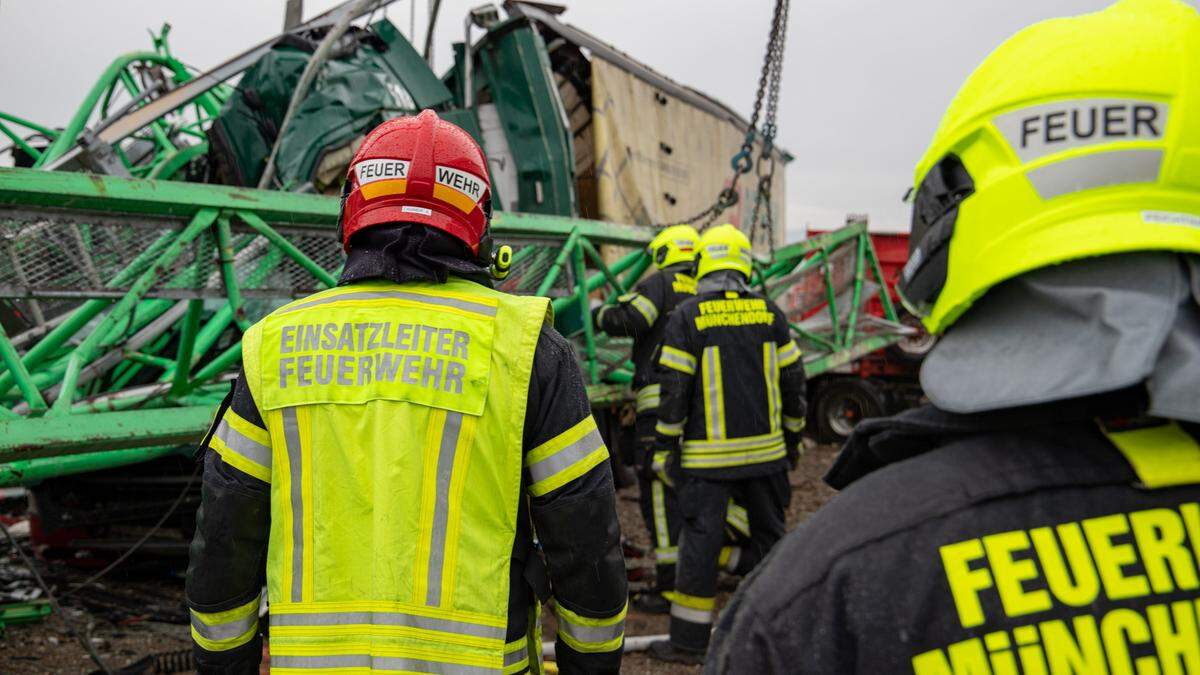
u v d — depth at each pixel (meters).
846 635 0.60
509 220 4.04
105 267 2.90
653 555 4.90
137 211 2.88
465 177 1.39
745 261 3.56
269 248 3.33
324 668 1.19
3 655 3.21
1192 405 0.54
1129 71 0.62
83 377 3.71
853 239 7.26
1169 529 0.58
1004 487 0.61
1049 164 0.62
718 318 3.36
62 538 4.25
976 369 0.65
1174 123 0.60
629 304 4.16
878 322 7.45
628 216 6.61
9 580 4.18
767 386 3.40
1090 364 0.58
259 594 1.34
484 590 1.23
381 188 1.36
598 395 4.75
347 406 1.26
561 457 1.29
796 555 0.65
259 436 1.29
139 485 4.21
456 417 1.25
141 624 3.66
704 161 8.12
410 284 1.36
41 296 2.75
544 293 4.33
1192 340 0.57
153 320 4.25
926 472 0.65
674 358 3.30
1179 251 0.59
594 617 1.33
